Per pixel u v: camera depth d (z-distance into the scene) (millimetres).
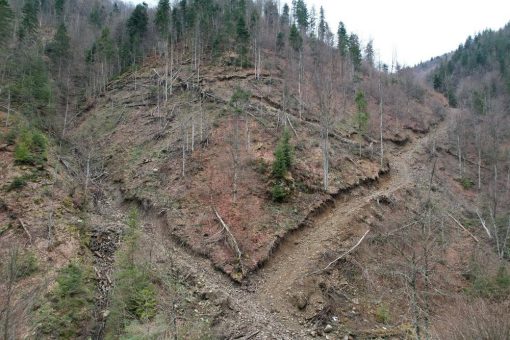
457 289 27234
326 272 26953
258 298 24969
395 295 26250
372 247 30062
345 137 47656
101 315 21594
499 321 16281
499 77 83562
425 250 19953
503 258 31656
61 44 58156
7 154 32281
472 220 38562
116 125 48906
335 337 22750
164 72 58906
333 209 34625
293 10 93438
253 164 36031
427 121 64500
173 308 18578
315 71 59562
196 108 48062
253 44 66188
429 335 18906
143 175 37875
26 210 27734
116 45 67375
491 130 55281
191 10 69562
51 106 46844
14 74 46531
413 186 41875
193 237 29406
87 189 36094
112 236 29344
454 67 117312
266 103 51031
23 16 65938
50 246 25219
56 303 20656
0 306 15516
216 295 24000
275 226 30438
